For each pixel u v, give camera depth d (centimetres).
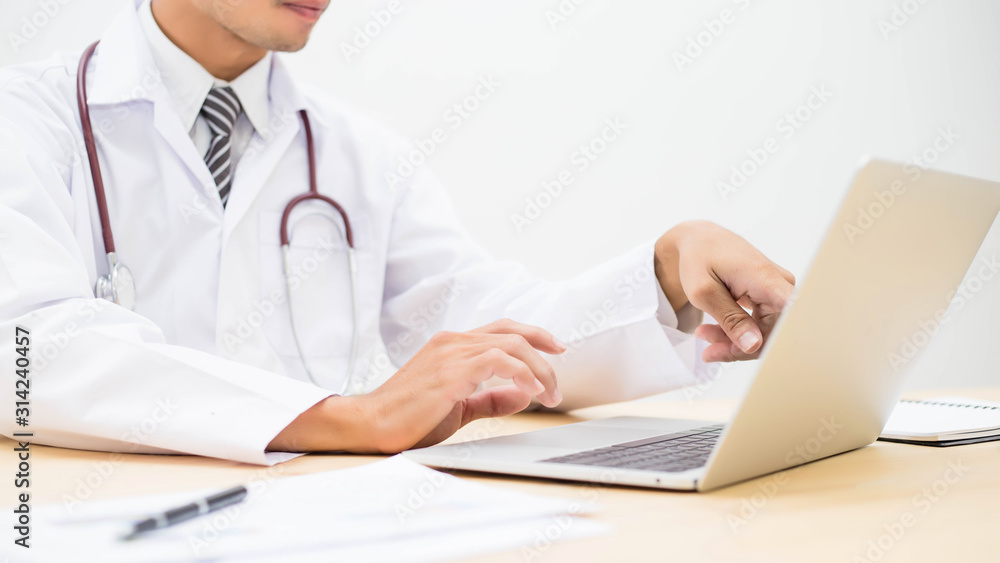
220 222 102
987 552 31
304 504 38
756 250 71
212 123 105
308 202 112
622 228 198
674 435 61
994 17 255
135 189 98
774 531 35
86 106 96
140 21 105
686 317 88
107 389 59
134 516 36
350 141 120
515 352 62
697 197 207
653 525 36
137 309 98
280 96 112
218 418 56
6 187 73
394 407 58
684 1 202
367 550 31
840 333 44
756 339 66
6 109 89
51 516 36
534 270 189
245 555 30
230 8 97
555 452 52
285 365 107
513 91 186
